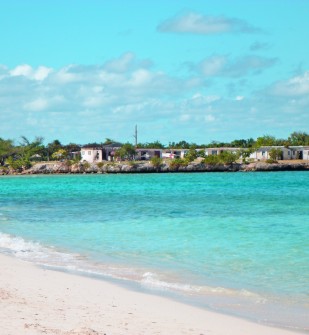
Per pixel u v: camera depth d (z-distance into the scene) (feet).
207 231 115.85
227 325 44.78
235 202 200.64
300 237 105.09
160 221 138.00
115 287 59.57
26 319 42.22
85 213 164.25
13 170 574.97
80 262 77.41
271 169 522.47
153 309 49.55
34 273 66.03
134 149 598.75
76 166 554.46
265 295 57.31
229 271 70.90
